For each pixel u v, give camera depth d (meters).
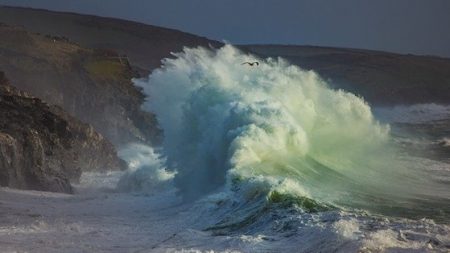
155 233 56.81
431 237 44.62
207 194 72.12
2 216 65.00
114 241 53.34
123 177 100.94
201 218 61.41
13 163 90.81
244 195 61.94
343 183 73.25
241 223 56.44
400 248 42.19
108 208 73.62
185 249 48.59
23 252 48.22
